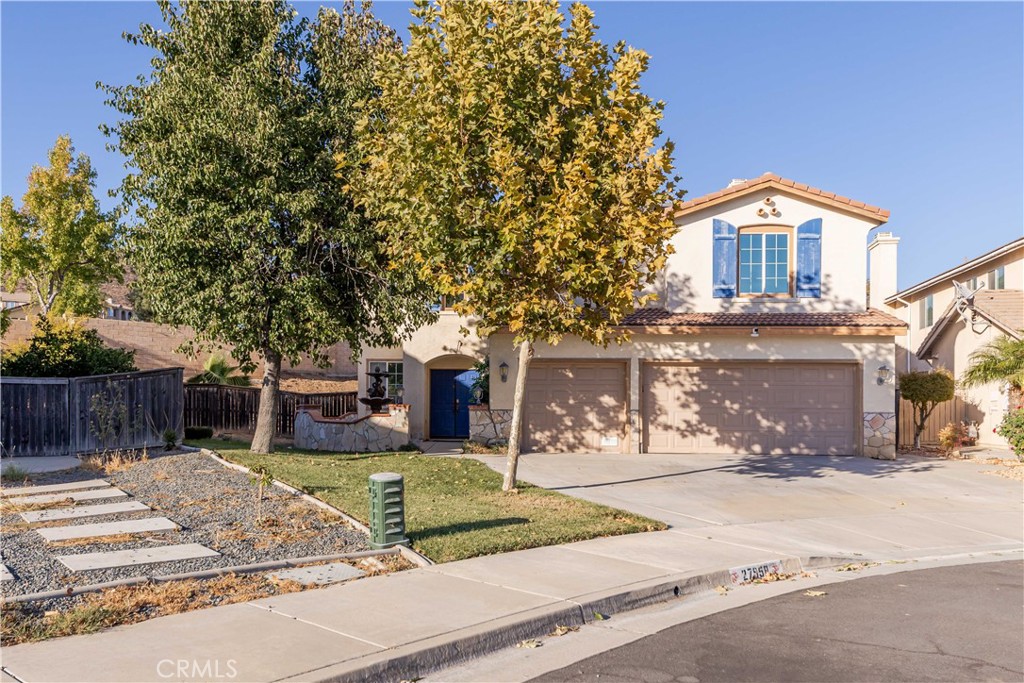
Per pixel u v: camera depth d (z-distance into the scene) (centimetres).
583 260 1256
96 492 1202
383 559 892
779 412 2053
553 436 2059
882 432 2016
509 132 1310
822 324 2002
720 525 1195
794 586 893
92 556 841
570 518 1164
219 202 1595
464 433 2423
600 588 795
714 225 2122
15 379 1565
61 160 3241
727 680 587
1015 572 980
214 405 2483
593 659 633
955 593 866
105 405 1647
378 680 571
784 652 653
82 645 600
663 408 2066
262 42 1697
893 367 2022
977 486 1627
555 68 1317
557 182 1269
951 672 609
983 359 2169
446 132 1273
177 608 696
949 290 2967
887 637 698
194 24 1631
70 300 3272
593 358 2053
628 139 1275
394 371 2517
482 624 667
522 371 1428
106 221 3244
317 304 1614
